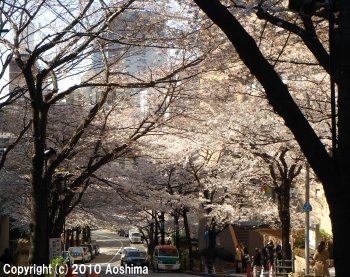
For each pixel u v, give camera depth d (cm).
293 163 2172
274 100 647
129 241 8212
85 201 2475
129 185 2098
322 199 3322
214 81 1495
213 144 1981
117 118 1802
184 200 2383
